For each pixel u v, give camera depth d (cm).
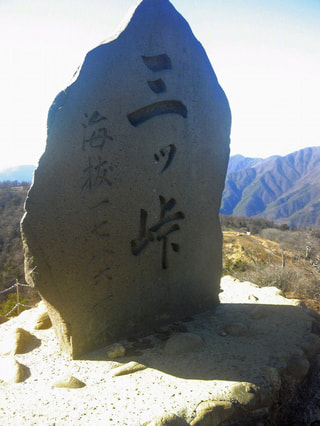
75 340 341
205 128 435
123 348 345
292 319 433
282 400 312
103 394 283
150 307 400
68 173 324
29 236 312
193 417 256
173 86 397
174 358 338
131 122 366
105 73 343
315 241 1725
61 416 258
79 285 339
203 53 434
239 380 298
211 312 457
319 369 357
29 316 448
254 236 2192
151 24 384
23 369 321
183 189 416
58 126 315
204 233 447
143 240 387
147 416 253
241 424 273
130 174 365
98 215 345
